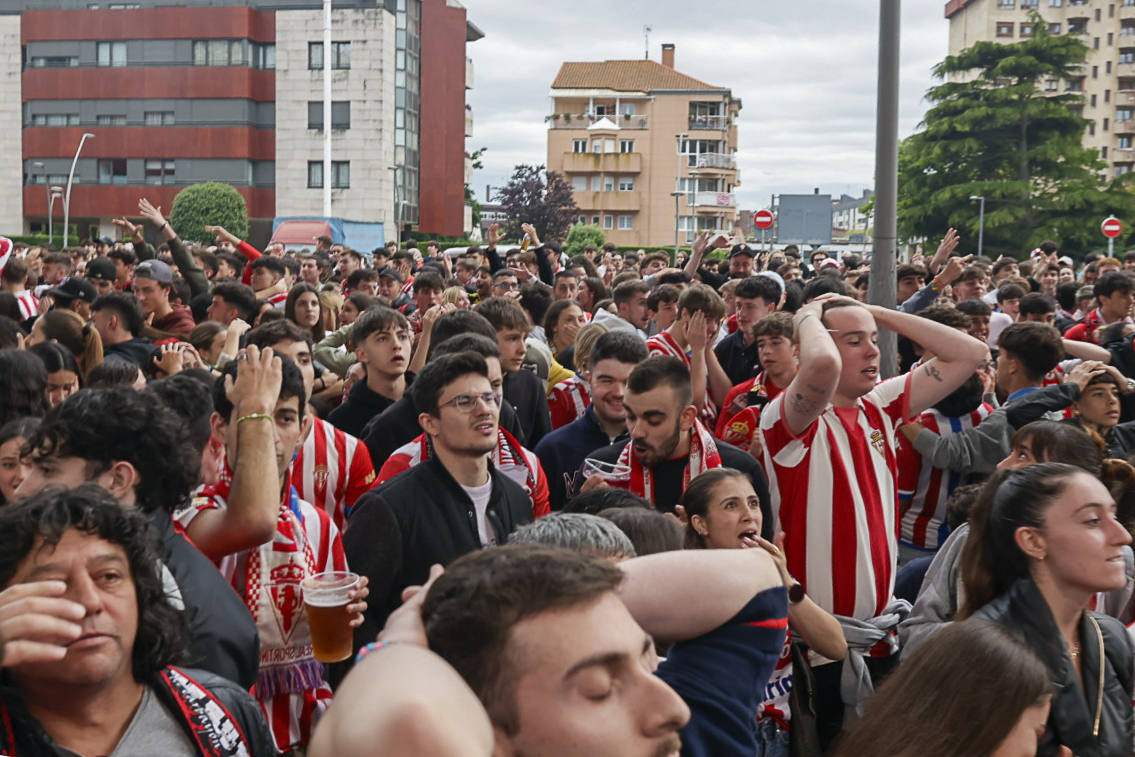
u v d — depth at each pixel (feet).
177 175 197.98
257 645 8.54
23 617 5.32
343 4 192.13
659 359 13.02
